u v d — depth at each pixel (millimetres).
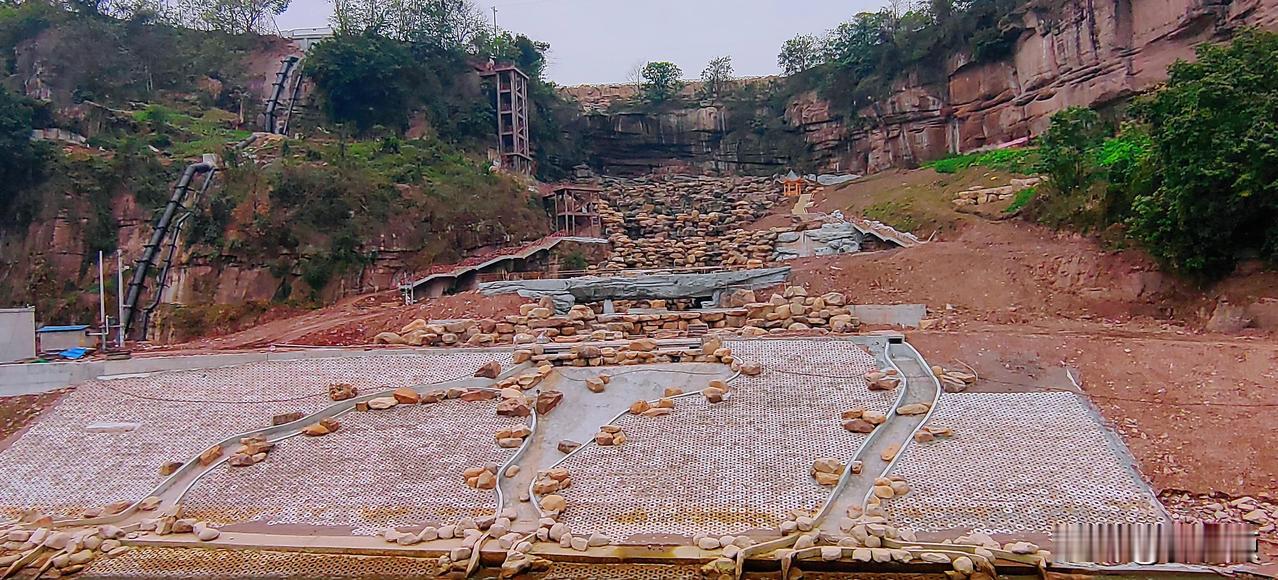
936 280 24859
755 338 20766
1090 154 27906
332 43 45938
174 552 13570
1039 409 16000
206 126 43312
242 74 51812
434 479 15516
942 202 33062
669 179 49688
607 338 22219
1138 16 33812
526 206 38375
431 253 33500
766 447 15758
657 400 18078
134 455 16969
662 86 56594
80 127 38844
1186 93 20531
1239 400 15367
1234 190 19141
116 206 33125
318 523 14391
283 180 32219
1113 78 34312
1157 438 14820
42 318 30594
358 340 23641
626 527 13578
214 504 15094
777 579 12047
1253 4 29734
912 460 14766
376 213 33000
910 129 45531
